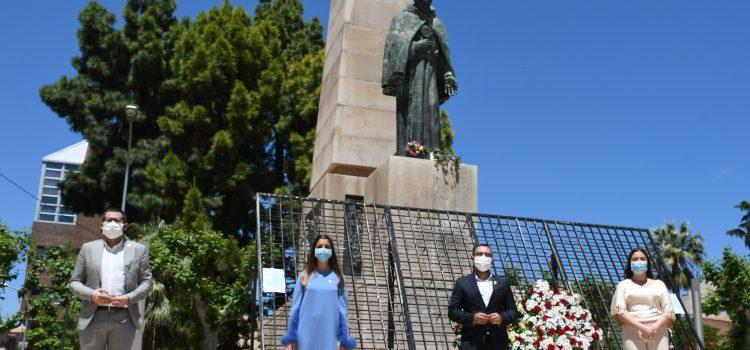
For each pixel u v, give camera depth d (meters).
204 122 24.53
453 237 8.95
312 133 25.42
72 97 24.61
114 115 25.33
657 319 6.77
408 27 11.56
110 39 25.31
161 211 23.58
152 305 18.44
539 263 9.11
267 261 10.98
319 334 5.67
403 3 15.32
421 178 10.41
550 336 7.15
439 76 11.77
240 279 20.70
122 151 24.42
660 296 6.85
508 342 6.77
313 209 9.05
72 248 22.84
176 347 19.91
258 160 26.69
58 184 25.09
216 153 24.36
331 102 14.88
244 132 24.73
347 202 8.91
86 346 5.80
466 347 6.24
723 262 24.25
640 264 6.94
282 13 30.97
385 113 14.47
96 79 25.75
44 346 21.70
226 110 25.12
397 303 8.56
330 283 5.84
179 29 26.58
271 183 26.45
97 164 25.00
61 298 20.59
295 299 5.88
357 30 14.87
